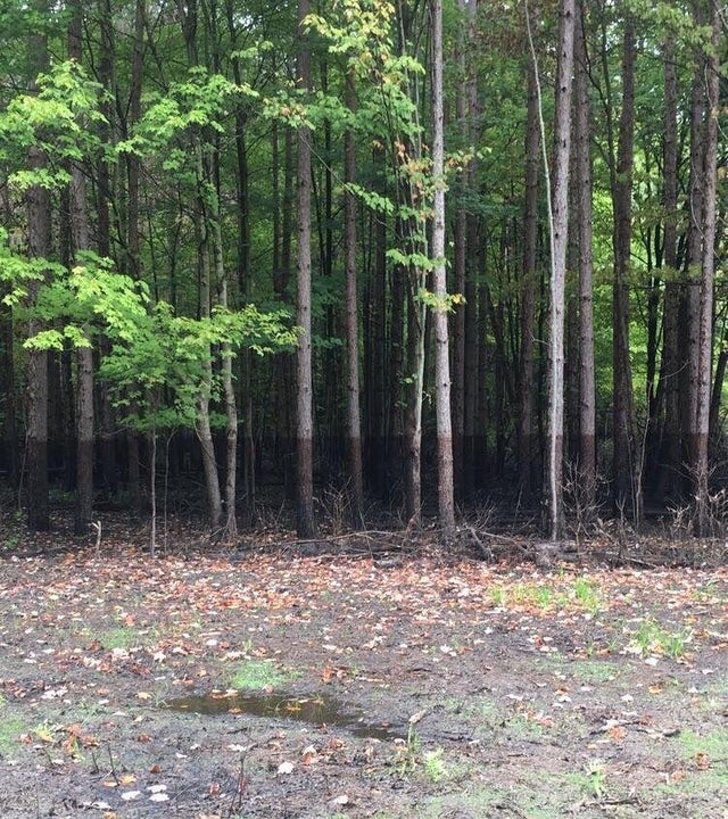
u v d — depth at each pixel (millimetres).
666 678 6207
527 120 17734
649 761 4531
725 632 7633
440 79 13312
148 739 5078
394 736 5117
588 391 14406
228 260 20547
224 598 9578
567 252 18672
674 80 16734
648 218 16094
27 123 11141
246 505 18531
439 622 8250
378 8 12320
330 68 19578
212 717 5535
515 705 5641
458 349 18969
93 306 11570
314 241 24906
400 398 20656
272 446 29016
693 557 11852
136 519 17859
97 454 24047
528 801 4055
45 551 13766
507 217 22719
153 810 4055
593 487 14352
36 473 15766
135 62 16688
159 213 19406
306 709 5715
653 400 20672
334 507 15320
